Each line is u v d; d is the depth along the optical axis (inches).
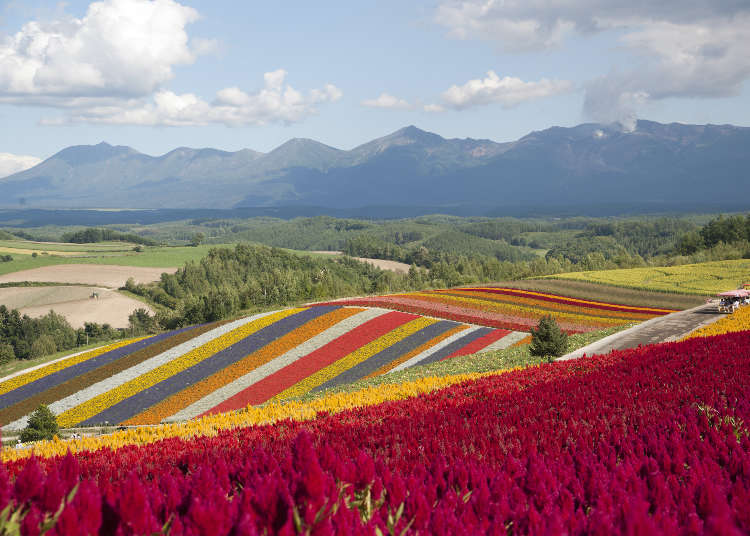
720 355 698.8
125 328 4719.5
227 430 523.2
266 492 163.8
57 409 1625.2
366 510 195.0
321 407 740.7
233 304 3727.9
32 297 5570.9
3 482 154.9
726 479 257.4
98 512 149.2
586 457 278.5
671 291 3390.7
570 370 744.3
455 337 2130.9
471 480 232.2
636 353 815.1
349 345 2034.9
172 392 1705.2
